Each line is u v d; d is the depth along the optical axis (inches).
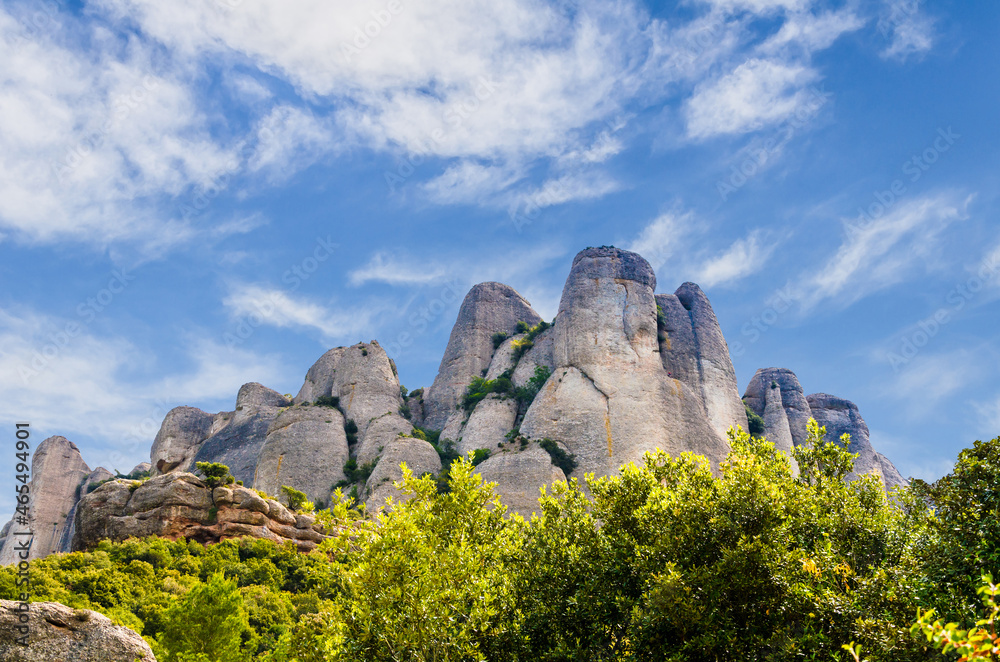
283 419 3892.7
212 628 1429.6
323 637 760.3
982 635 377.4
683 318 3959.2
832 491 922.7
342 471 3681.1
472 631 785.6
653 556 832.3
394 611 719.1
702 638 740.0
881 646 635.5
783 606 745.6
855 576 770.8
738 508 821.9
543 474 2977.4
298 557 2415.1
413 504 904.9
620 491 962.7
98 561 2063.2
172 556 2303.2
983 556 662.5
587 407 3353.8
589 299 3799.2
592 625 841.5
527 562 915.4
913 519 847.7
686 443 3277.6
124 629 946.7
